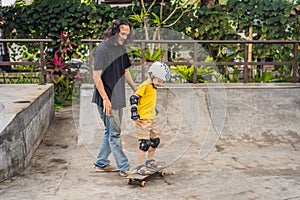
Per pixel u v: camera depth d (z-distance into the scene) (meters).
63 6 5.96
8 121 2.89
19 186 2.76
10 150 2.92
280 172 3.10
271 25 5.81
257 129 4.23
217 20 5.84
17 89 4.44
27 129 3.30
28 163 3.28
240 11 5.80
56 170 3.12
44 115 4.16
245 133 4.15
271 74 5.66
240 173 3.05
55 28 6.02
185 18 5.92
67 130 4.31
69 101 5.59
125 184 2.80
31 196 2.58
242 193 2.63
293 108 4.65
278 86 5.14
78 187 2.75
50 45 6.07
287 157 3.53
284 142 4.02
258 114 4.49
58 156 3.48
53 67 5.77
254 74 5.95
